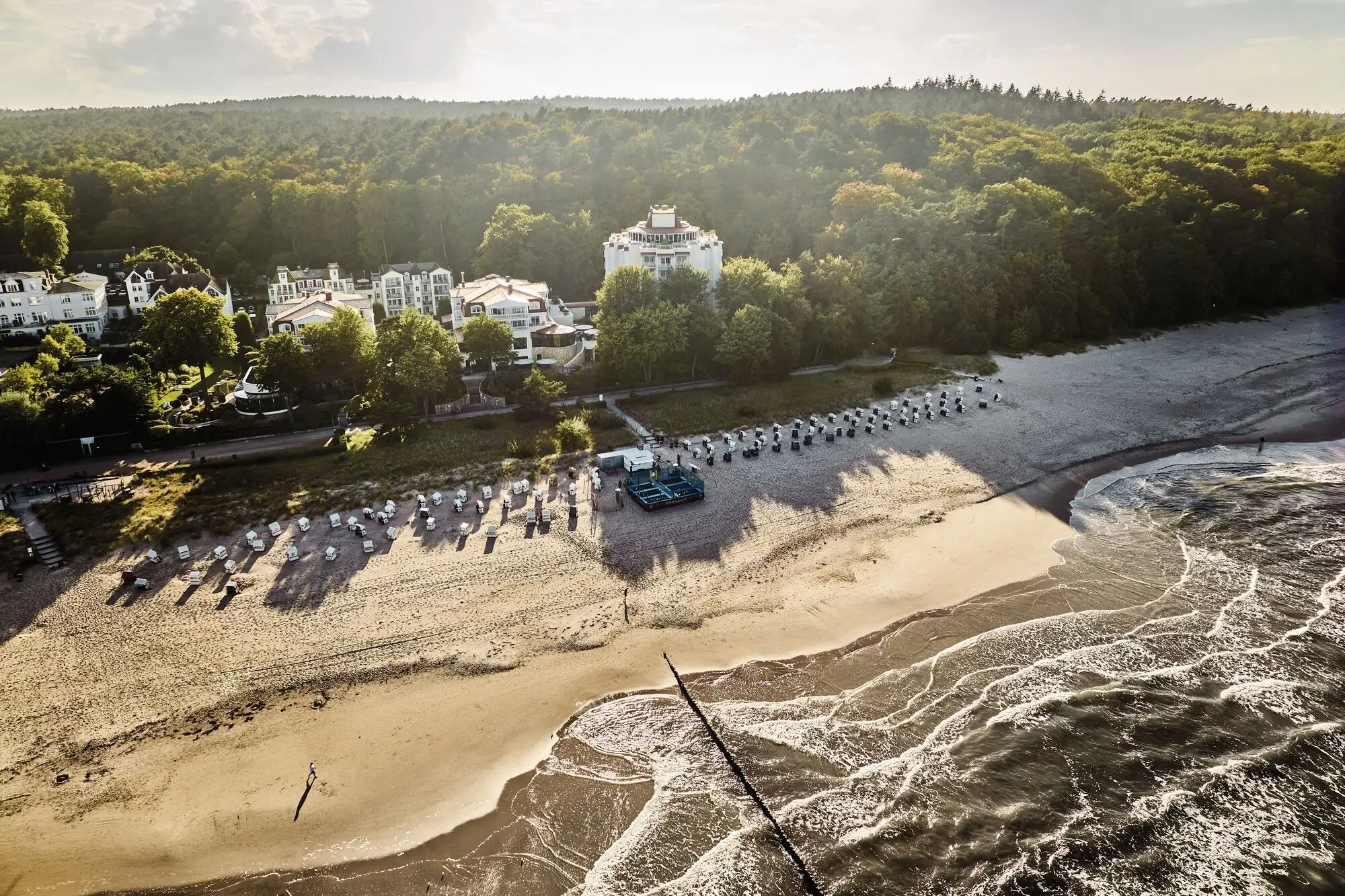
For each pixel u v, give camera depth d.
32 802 49.72
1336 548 78.94
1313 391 124.25
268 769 52.41
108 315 145.00
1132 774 52.28
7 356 124.06
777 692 59.56
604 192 184.62
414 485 88.94
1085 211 159.62
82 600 68.25
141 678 59.66
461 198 184.88
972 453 99.94
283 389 106.44
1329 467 98.00
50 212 160.38
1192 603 70.50
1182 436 107.69
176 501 84.31
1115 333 151.62
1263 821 48.88
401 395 105.69
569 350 129.00
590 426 106.19
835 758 53.44
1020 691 59.59
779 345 123.69
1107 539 81.56
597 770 52.72
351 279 170.25
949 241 149.25
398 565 74.06
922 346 141.12
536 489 89.12
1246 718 56.91
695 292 127.12
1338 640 65.19
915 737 55.16
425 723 56.41
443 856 46.78
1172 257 159.62
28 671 60.03
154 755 53.34
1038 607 70.12
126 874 45.56
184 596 69.00
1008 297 142.50
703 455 98.12
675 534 80.44
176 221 185.75
